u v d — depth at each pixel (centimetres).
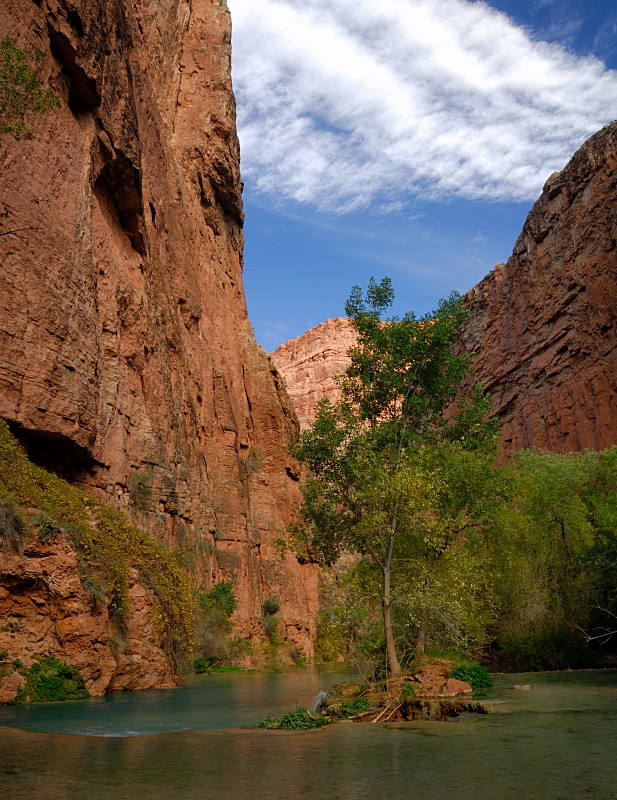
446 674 1864
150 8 5031
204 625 3491
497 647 3475
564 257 8150
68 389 2328
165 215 4300
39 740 1062
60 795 683
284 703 1780
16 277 2177
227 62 5859
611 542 3494
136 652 2048
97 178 3014
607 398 7125
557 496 4088
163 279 4025
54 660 1694
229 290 5741
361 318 2277
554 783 775
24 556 1697
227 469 4672
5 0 2306
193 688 2212
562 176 8419
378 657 2112
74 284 2483
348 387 2242
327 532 2038
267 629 4612
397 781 782
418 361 2266
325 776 807
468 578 2011
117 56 3116
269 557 5006
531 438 8369
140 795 690
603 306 7344
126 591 2038
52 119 2544
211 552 3991
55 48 2622
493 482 2252
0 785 728
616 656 3067
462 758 938
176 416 3712
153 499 3050
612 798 701
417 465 1950
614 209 7312
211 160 5506
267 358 5931
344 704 1520
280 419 5666
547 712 1487
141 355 3250
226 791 718
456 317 2273
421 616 1938
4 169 2206
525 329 8925
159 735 1151
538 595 3288
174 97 5409
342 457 2005
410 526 1916
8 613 1658
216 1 5991
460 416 2391
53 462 2381
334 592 1959
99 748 994
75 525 1928
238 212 6084
